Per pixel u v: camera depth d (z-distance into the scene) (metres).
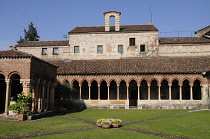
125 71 35.12
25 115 20.20
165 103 34.75
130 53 41.50
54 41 44.91
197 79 34.50
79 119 21.94
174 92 37.94
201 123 19.11
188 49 40.56
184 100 34.50
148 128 16.67
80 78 36.09
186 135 14.20
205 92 34.03
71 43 42.38
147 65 36.94
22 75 21.14
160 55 40.97
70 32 42.56
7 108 20.84
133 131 15.48
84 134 14.13
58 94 31.55
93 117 23.62
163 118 22.58
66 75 36.19
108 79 35.78
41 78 24.14
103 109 34.09
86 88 38.94
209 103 33.31
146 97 38.16
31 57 21.23
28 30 70.19
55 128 16.33
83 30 43.34
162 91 38.09
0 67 21.42
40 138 12.94
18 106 20.48
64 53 42.34
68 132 14.94
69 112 29.22
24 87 21.17
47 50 42.62
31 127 16.55
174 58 39.75
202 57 39.50
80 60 41.06
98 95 35.91
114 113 27.83
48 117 23.02
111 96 38.50
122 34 41.97
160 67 35.94
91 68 36.94
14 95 29.52
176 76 34.78
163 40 42.69
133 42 41.81
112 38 42.06
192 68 34.91
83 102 35.94
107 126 16.64
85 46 42.22
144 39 41.47
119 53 41.66
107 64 38.31
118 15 42.47
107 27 42.25
